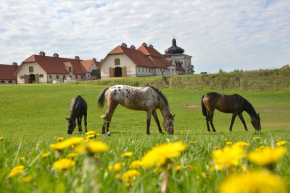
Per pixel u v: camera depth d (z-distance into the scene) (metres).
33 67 65.06
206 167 1.89
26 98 28.78
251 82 42.19
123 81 45.22
